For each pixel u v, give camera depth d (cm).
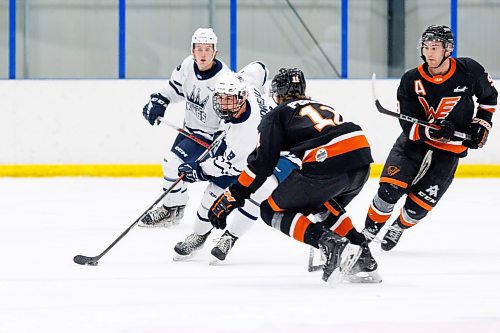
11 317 850
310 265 1059
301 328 802
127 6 2344
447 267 1115
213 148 1322
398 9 2364
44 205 1720
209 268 1108
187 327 807
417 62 2369
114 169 2205
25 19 2323
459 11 2366
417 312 862
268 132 970
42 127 2194
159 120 1462
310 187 966
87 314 860
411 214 1223
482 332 791
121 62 2322
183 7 2347
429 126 1170
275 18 2358
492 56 2378
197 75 1420
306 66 2369
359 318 838
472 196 1862
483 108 1205
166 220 1466
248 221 1116
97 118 2206
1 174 2188
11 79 2239
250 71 1398
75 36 2342
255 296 937
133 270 1095
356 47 2375
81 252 1230
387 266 1123
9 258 1182
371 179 2183
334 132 970
